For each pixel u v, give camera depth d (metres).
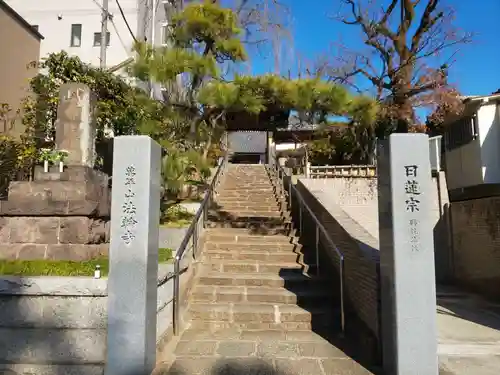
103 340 4.29
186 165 8.13
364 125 8.09
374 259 5.16
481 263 10.19
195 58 7.20
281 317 6.10
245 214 10.93
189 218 9.76
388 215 4.39
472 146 11.05
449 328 6.74
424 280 4.18
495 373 4.73
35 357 4.28
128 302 4.17
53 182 5.83
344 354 5.05
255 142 31.66
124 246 4.24
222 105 7.27
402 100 12.97
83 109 6.55
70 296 4.32
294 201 11.08
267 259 8.22
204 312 6.17
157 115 8.29
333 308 6.35
